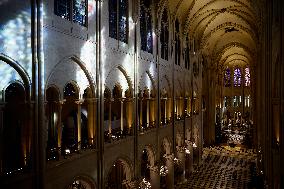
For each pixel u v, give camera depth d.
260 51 35.00
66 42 14.30
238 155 48.69
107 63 18.09
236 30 46.31
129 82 21.42
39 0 12.33
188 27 36.28
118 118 27.22
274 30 18.89
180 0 30.80
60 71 14.12
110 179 26.31
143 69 23.73
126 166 21.27
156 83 26.73
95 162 16.64
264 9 24.62
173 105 31.25
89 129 16.70
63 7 14.46
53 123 18.50
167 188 30.47
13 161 15.44
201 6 34.56
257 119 45.47
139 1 22.50
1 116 11.01
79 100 15.63
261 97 33.81
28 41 11.97
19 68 11.55
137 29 22.39
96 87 16.92
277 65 18.42
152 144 25.56
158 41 27.17
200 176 37.06
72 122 22.09
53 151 14.41
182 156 34.69
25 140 12.15
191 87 39.97
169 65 30.72
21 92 12.05
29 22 12.02
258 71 41.28
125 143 20.34
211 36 47.12
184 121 35.78
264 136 27.50
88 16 16.20
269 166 21.97
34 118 12.11
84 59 15.77
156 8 26.70
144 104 28.61
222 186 32.75
